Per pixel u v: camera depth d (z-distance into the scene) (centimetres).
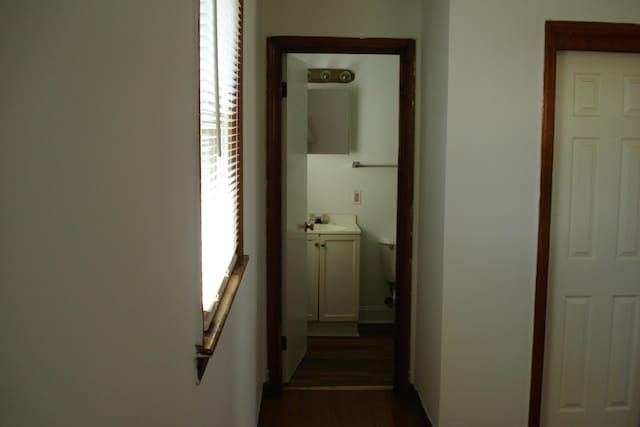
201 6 144
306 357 409
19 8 43
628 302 291
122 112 68
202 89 147
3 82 41
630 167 284
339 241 449
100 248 60
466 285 279
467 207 276
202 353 121
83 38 55
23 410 44
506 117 272
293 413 325
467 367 283
